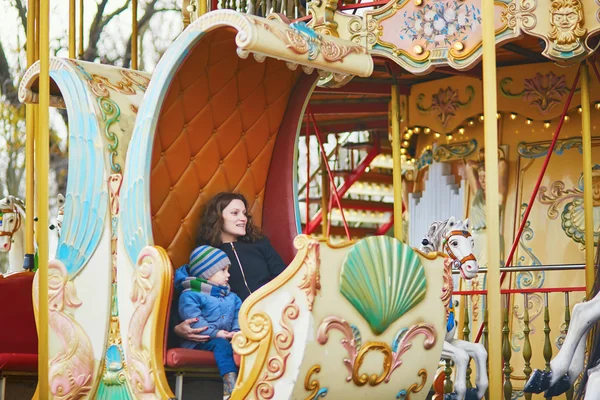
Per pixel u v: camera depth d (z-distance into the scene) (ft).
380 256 15.61
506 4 23.25
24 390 19.99
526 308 23.06
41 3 17.70
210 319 16.70
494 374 15.79
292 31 16.84
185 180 18.70
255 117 19.72
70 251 18.07
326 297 14.74
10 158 52.60
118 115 18.47
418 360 16.43
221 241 18.61
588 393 17.89
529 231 30.14
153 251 16.16
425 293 16.34
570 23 22.40
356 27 25.55
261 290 14.90
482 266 30.78
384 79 31.83
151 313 16.11
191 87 18.42
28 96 19.86
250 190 19.90
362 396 15.65
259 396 14.76
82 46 29.43
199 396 18.02
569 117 29.66
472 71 29.40
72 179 18.31
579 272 28.89
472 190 31.55
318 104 34.88
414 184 33.88
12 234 26.78
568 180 29.60
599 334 19.45
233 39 18.11
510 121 30.91
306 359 14.51
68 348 17.72
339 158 46.03
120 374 16.90
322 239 14.73
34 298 18.44
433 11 24.49
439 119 32.01
